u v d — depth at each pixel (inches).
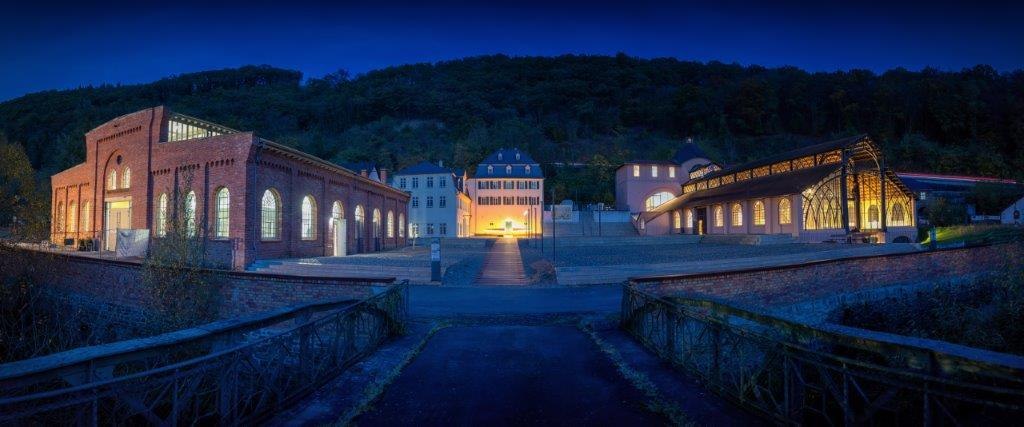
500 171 2751.0
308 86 5275.6
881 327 595.5
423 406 218.4
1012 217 1756.9
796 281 537.3
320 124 4340.6
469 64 6107.3
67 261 724.0
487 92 5022.1
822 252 1082.7
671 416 201.3
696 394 228.4
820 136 4266.7
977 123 3688.5
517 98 4849.9
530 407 216.7
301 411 211.6
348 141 3715.6
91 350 167.2
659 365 282.8
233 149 906.1
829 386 167.5
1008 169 2903.5
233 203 897.5
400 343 353.7
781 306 516.4
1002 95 3946.9
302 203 1070.4
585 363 293.6
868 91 4387.3
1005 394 119.6
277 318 267.4
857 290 623.2
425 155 3346.5
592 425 195.9
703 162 2645.2
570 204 2628.0
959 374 135.3
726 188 2006.6
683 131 4456.2
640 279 422.6
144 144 1058.1
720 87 4960.6
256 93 4881.9
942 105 3782.0
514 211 2704.2
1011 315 467.8
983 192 1973.4
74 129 2982.3
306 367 235.9
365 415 206.7
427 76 5733.3
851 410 159.5
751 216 1685.5
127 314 618.2
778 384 201.8
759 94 4411.9
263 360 203.6
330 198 1190.9
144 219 1037.8
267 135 3976.4
